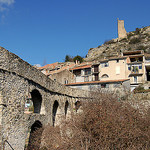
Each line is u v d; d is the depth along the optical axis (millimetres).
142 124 20109
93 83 44469
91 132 18109
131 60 60219
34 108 22609
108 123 17281
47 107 23312
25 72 18688
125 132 17172
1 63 15469
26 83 18844
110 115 18172
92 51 106562
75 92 32875
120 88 40906
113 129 16938
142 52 59250
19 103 17453
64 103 28719
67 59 97375
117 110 20797
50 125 23484
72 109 31422
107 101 26219
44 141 20047
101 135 17078
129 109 22391
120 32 111125
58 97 27031
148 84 47406
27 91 18938
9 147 15492
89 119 18609
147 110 26391
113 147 16922
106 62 56969
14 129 16359
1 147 14539
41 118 21219
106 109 20219
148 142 18453
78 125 19766
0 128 14656
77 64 68938
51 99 24750
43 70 71812
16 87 17188
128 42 100875
